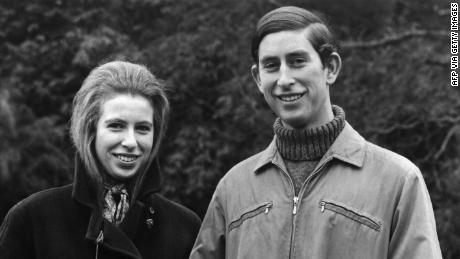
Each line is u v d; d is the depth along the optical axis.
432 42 9.31
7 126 8.46
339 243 2.60
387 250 2.60
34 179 8.59
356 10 9.43
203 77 9.05
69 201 2.94
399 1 9.98
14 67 9.32
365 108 8.88
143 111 2.86
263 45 2.71
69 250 2.87
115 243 2.83
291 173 2.76
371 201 2.62
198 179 8.77
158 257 2.99
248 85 8.80
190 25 9.32
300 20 2.70
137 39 9.65
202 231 2.96
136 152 2.84
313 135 2.72
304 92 2.68
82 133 2.86
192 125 8.99
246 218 2.79
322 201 2.66
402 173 2.64
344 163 2.70
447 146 8.89
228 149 8.77
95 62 8.76
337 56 2.75
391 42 9.22
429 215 2.60
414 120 8.92
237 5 9.30
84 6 9.56
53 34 9.49
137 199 2.95
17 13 9.59
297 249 2.65
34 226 2.89
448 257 8.16
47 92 9.17
